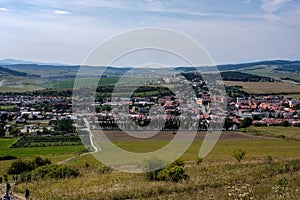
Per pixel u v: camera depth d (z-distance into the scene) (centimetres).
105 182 2886
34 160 4909
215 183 2617
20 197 2650
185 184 2600
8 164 5819
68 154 5775
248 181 2648
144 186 2569
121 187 2602
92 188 2673
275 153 5444
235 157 4441
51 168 3734
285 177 2656
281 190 2069
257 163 3803
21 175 3744
